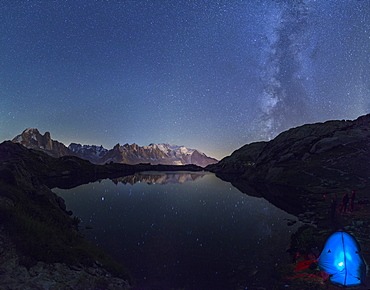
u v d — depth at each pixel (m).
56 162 76.31
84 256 8.92
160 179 64.94
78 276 7.36
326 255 9.02
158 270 10.26
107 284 7.59
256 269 10.27
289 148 65.19
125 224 18.44
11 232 8.05
